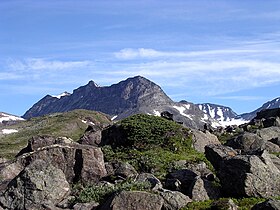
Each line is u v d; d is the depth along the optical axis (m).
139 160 30.56
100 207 21.95
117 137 36.53
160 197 20.89
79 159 27.72
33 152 28.62
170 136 35.41
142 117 37.69
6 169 27.94
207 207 20.12
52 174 23.97
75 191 24.89
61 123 71.50
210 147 27.53
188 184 23.77
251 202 20.75
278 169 23.45
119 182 25.38
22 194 23.11
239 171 22.25
